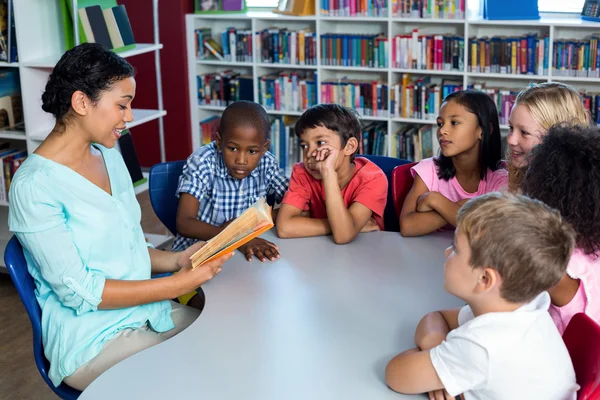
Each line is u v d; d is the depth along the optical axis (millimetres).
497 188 2182
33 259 1687
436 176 2252
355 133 2105
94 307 1661
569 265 1432
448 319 1444
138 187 3791
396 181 2400
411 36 4332
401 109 4461
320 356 1408
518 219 1162
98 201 1688
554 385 1195
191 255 1902
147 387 1314
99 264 1715
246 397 1278
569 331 1379
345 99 4570
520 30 4348
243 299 1665
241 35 4723
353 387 1306
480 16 4332
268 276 1797
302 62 4613
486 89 4277
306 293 1693
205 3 4789
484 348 1175
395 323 1538
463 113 2117
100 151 1815
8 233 3701
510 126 1984
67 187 1641
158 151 5191
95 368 1668
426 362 1242
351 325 1531
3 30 3254
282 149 4832
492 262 1169
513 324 1187
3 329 3059
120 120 1679
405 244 2012
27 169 1619
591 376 1258
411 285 1731
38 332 1714
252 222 1599
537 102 1901
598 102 4098
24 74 3277
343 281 1761
